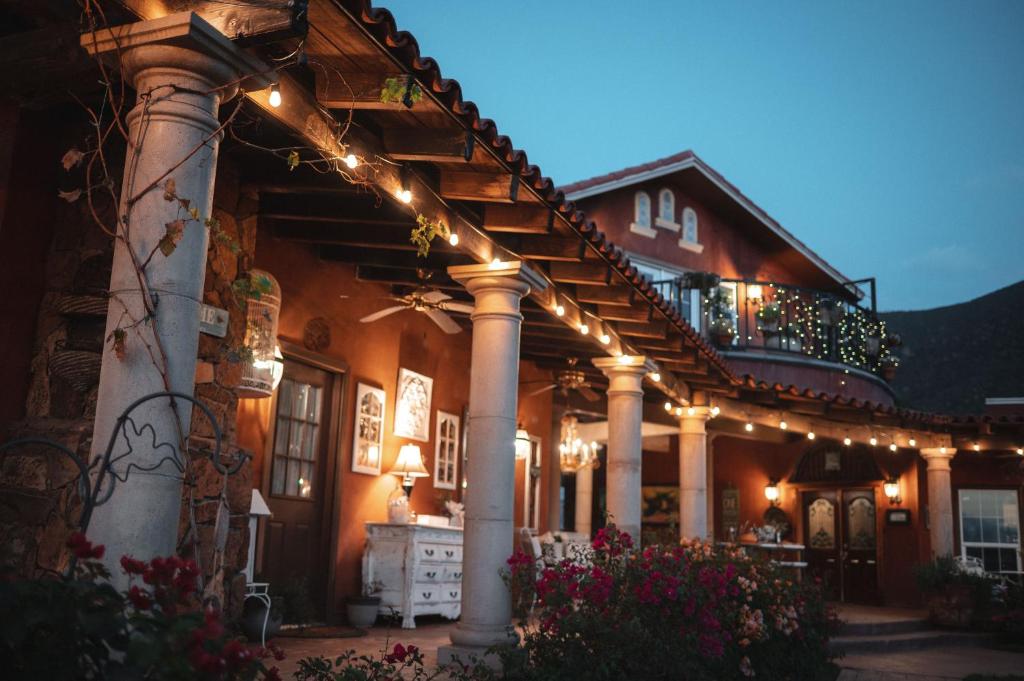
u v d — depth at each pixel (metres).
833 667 8.26
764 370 15.12
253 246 5.41
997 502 14.28
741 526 15.96
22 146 4.27
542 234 6.05
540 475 10.74
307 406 7.08
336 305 7.30
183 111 3.19
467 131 4.56
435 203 5.26
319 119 4.20
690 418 10.42
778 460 15.98
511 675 4.92
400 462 7.88
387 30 3.68
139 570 2.29
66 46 3.86
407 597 7.35
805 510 15.72
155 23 3.16
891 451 14.80
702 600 5.80
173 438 3.04
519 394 10.20
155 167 3.14
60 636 2.16
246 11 3.25
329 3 3.51
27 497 4.04
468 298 7.63
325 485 7.22
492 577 5.70
